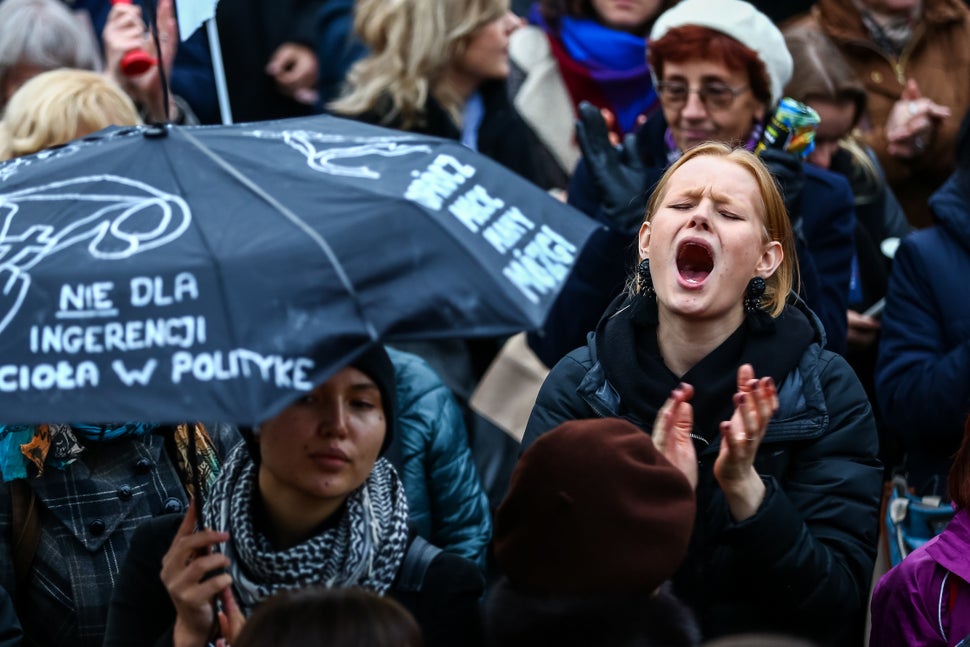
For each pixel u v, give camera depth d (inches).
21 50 258.4
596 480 124.9
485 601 129.0
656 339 166.6
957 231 217.0
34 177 125.2
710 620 155.7
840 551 156.5
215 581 129.4
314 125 138.8
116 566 165.6
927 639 159.0
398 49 256.5
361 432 135.9
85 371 109.2
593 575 123.0
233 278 111.7
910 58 288.5
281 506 139.3
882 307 241.4
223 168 122.5
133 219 118.1
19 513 164.9
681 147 220.7
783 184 204.2
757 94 218.1
